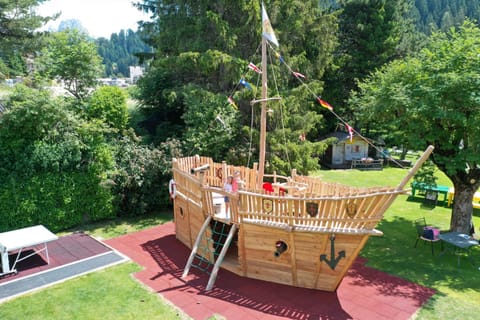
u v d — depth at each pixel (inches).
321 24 827.4
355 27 1205.7
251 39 745.0
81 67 693.9
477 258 455.5
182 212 486.6
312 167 719.7
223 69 745.6
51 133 531.8
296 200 338.3
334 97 1234.0
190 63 703.1
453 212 518.6
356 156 1238.9
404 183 291.7
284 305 337.4
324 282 357.1
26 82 617.0
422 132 467.8
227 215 418.3
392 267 428.1
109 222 589.9
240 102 754.2
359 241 316.2
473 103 415.2
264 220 361.7
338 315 322.0
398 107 470.9
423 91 435.2
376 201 301.9
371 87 535.2
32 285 372.5
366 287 375.9
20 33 726.5
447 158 455.5
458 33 480.7
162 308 331.6
